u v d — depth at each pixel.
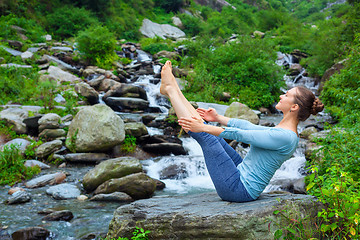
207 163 2.37
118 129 6.80
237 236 2.03
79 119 6.91
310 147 6.24
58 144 6.79
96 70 13.89
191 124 2.20
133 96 11.52
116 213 2.49
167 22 32.88
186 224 2.14
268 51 16.62
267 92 13.52
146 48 21.59
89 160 6.48
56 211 4.08
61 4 24.23
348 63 8.34
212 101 12.25
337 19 22.19
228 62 15.39
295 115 2.20
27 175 5.71
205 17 39.56
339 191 2.09
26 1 21.25
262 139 2.10
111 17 26.48
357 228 1.93
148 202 2.61
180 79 13.66
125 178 5.04
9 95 9.72
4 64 11.90
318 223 2.16
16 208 4.36
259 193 2.30
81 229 3.76
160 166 6.59
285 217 2.07
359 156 3.32
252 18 39.09
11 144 6.03
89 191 5.20
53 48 16.23
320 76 16.91
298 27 27.75
